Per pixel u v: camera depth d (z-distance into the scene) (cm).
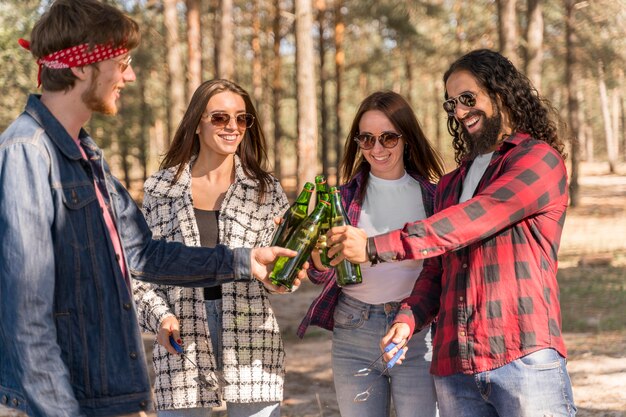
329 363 680
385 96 305
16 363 181
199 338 294
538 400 231
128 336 207
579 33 2152
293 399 569
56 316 196
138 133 2647
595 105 5706
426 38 2444
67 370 185
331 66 3362
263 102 3391
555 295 240
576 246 1464
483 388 238
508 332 234
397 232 237
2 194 185
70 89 200
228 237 296
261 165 320
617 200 2425
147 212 305
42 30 197
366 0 2081
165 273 241
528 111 252
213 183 308
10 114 1168
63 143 198
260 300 299
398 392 296
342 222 283
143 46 1839
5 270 182
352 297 299
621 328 750
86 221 201
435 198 274
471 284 240
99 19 197
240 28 2970
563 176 242
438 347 250
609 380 566
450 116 284
